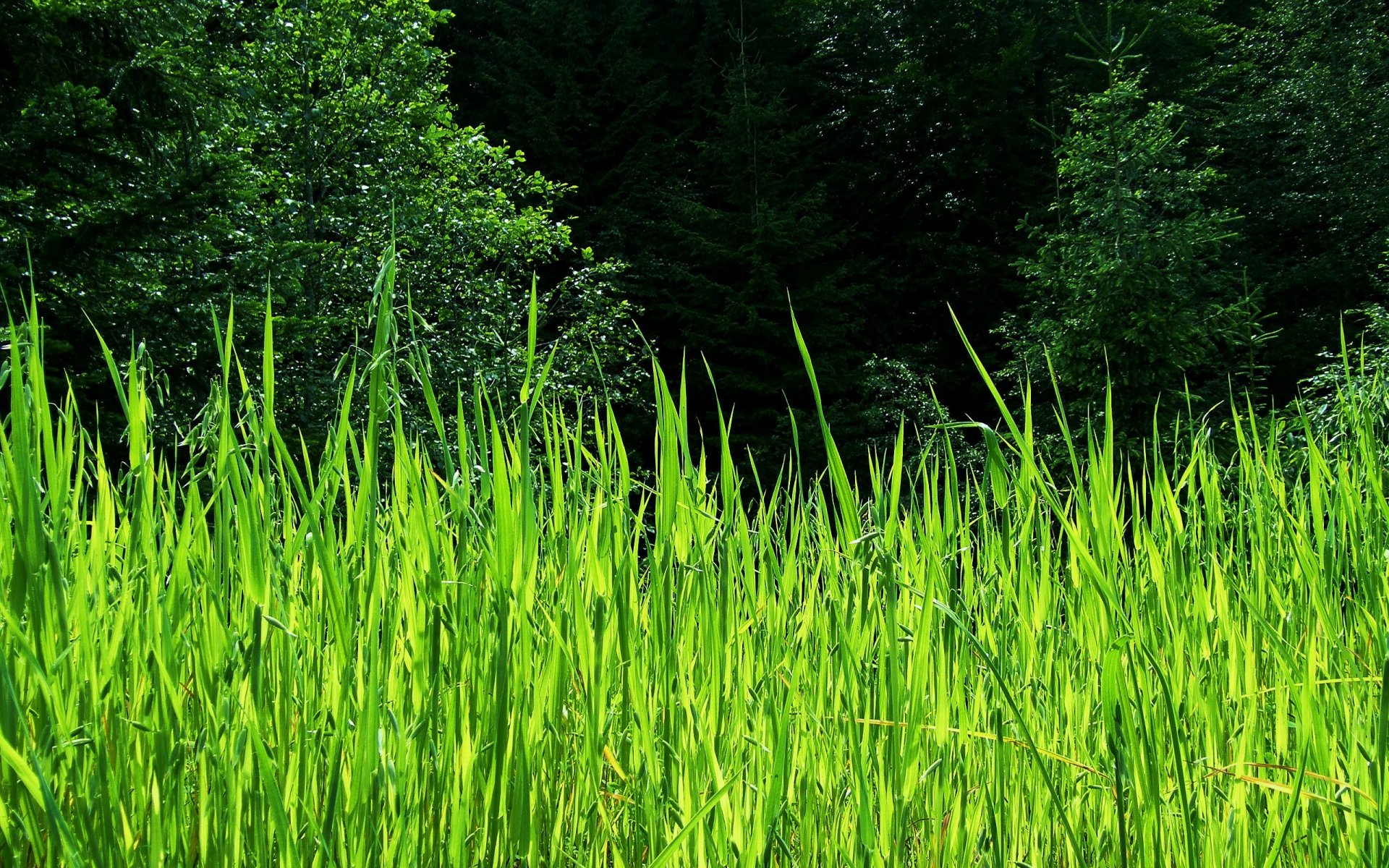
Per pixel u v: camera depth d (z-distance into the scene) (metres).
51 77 7.77
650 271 19.19
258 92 10.54
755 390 17.86
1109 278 12.14
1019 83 20.23
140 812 1.10
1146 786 1.30
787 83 21.59
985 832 1.40
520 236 12.95
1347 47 17.69
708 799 1.20
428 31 12.75
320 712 1.24
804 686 1.51
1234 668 1.55
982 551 1.80
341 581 1.24
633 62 21.02
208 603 1.20
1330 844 1.34
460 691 1.26
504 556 1.26
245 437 1.31
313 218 11.36
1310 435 1.85
